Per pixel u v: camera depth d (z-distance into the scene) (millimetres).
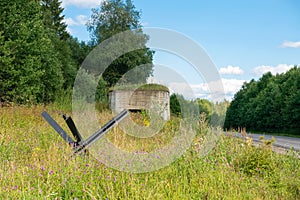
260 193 5793
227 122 45594
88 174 5652
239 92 46062
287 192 6008
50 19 50875
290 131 28500
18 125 11180
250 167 7312
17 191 4723
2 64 23281
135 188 5051
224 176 6266
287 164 7656
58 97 24938
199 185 5754
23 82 23766
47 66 31094
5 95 23859
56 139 8859
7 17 24031
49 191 4859
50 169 5676
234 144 9031
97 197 4922
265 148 8000
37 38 26422
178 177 5961
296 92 27734
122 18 43312
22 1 25234
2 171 5609
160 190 5344
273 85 33594
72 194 5039
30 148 7812
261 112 33562
